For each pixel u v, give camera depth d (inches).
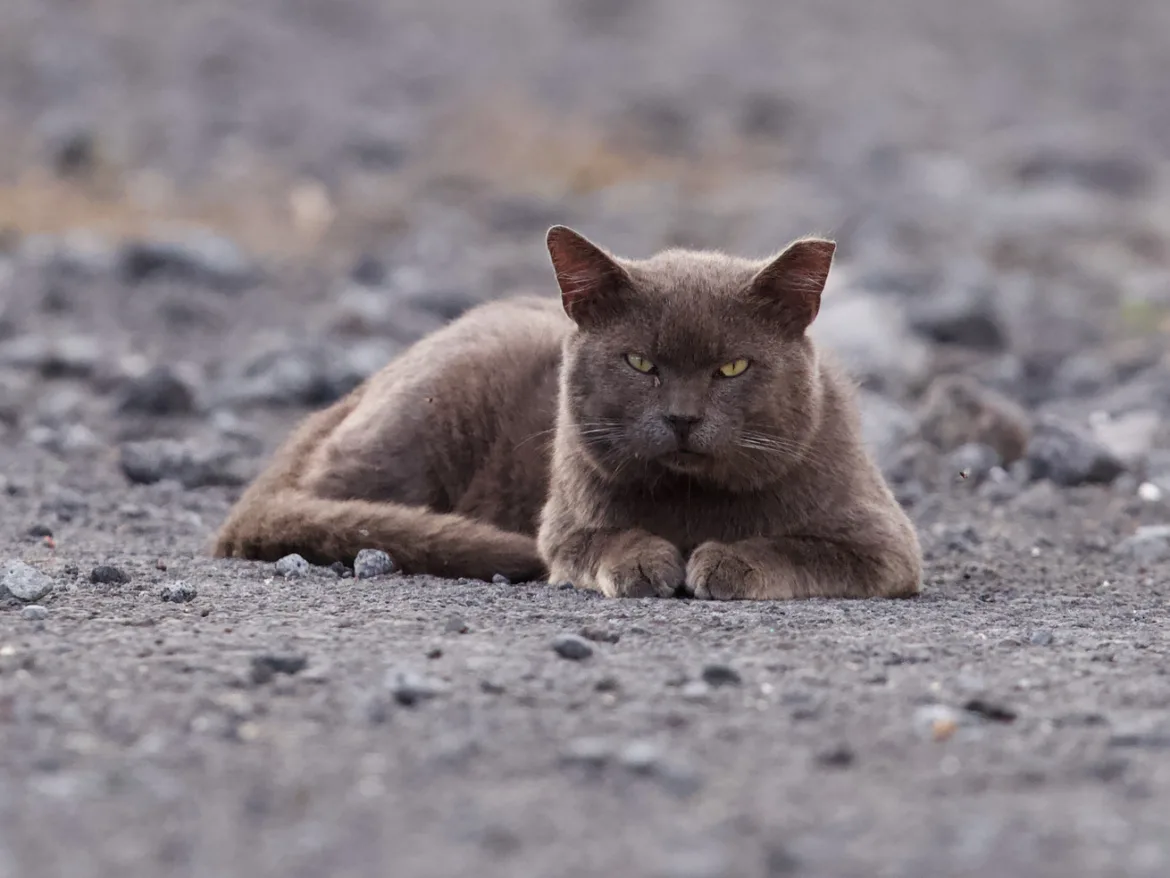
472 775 575.2
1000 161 3565.5
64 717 627.5
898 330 1921.8
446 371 1124.5
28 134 3361.2
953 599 960.9
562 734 619.8
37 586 858.8
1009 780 577.0
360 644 749.9
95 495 1283.2
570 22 5359.3
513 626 804.0
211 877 487.8
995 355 1987.0
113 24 4697.3
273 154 3385.8
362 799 550.9
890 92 4527.6
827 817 538.3
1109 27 5546.3
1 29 4485.7
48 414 1568.7
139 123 3614.7
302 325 2055.9
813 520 954.7
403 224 2834.6
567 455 992.2
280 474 1158.3
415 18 5201.8
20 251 2447.1
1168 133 4067.4
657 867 493.7
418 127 3656.5
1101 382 1812.3
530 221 2888.8
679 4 5659.5
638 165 3376.0
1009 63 5059.1
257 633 771.4
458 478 1119.6
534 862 500.1
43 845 509.7
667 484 952.3
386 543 1002.7
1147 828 528.4
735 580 903.7
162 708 638.5
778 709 657.0
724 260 983.0
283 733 616.1
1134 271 2652.6
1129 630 848.9
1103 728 637.9
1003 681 706.8
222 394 1663.4
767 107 4072.3
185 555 1056.8
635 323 922.1
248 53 4510.3
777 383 923.4
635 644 765.9
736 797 557.3
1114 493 1359.5
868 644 770.8
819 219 2886.3
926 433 1512.1
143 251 2298.2
